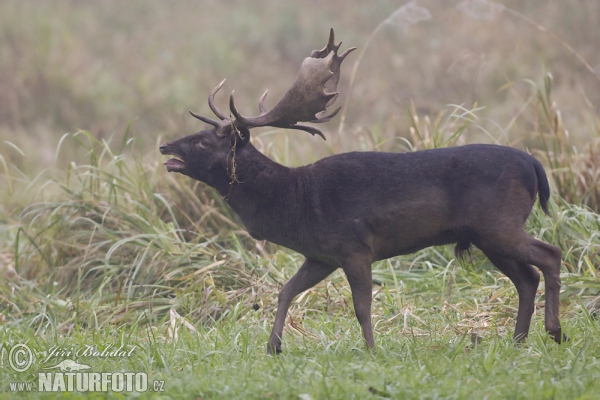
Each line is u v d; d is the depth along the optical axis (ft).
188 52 154.20
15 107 130.11
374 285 63.77
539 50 127.13
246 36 162.81
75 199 71.36
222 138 49.03
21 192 94.07
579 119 93.20
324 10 169.48
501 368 42.96
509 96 111.34
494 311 57.06
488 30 137.49
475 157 46.60
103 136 121.80
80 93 133.59
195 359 48.08
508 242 46.34
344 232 47.03
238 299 61.36
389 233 47.26
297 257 68.33
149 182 73.61
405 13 79.15
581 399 37.27
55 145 117.50
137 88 136.46
